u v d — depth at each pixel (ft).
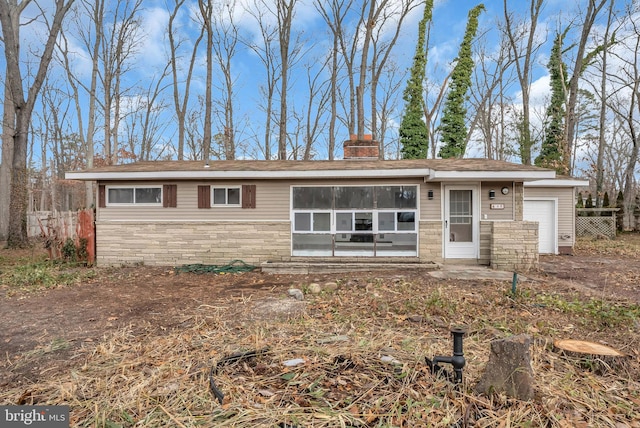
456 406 8.59
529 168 28.32
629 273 26.76
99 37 63.93
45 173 107.55
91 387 9.82
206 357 11.57
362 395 9.09
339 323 14.93
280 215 31.09
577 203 62.85
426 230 30.22
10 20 43.47
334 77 70.18
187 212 31.35
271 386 9.63
